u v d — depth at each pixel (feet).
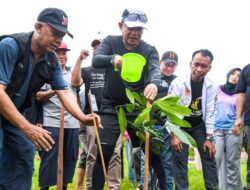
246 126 20.53
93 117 13.07
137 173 21.88
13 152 13.46
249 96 20.44
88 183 21.49
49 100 18.88
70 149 19.21
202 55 18.29
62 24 12.52
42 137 11.83
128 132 15.98
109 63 15.10
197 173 33.30
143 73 16.08
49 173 18.81
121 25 16.19
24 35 12.69
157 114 13.39
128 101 15.92
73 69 20.07
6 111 11.83
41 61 13.07
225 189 23.91
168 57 21.79
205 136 18.84
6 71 12.23
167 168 20.26
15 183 13.39
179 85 18.58
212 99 18.79
